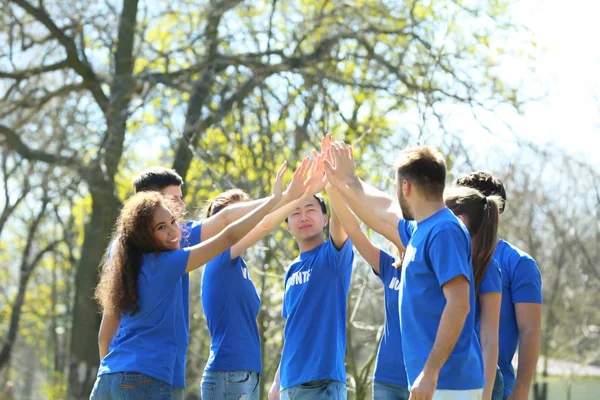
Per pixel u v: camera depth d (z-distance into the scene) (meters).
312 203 5.51
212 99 13.42
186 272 4.39
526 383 4.56
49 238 27.28
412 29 13.05
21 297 23.28
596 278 24.58
